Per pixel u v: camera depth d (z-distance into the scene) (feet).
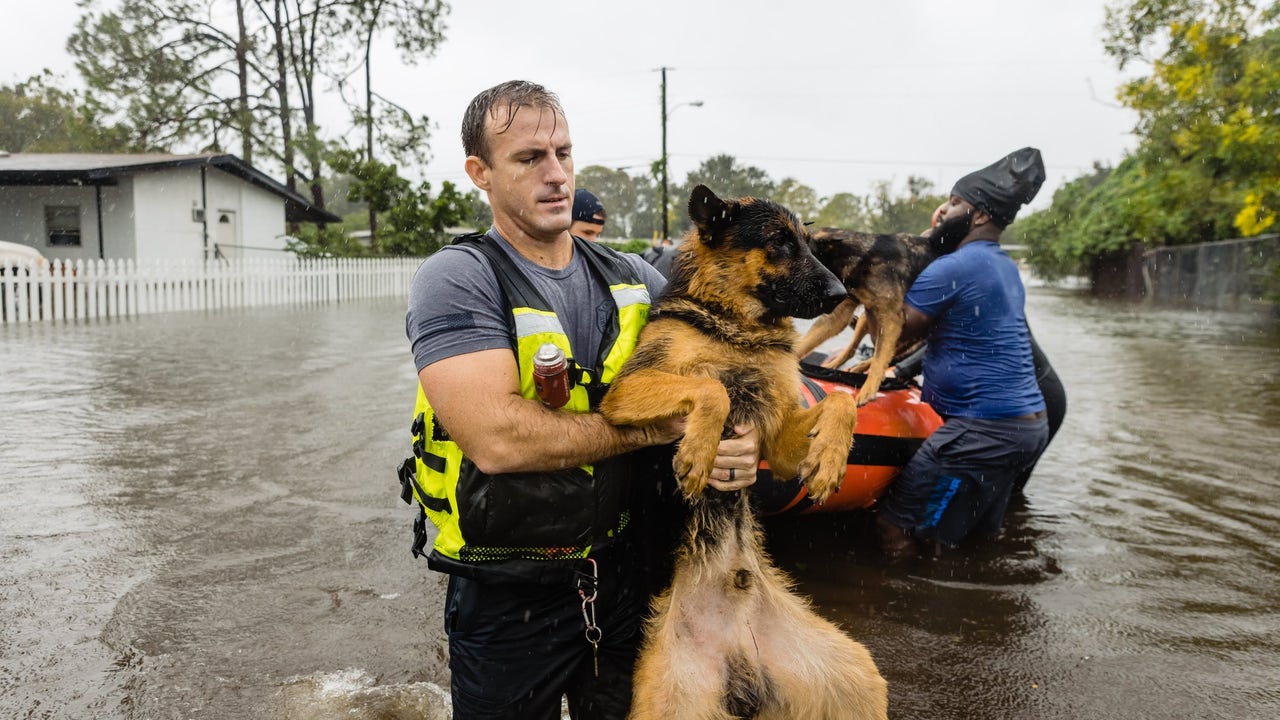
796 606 9.00
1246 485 18.71
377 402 25.67
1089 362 38.06
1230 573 13.80
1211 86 55.11
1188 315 65.77
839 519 16.52
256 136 103.40
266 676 10.13
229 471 18.21
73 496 16.29
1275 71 50.49
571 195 7.37
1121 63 61.00
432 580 12.98
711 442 7.29
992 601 12.77
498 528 6.48
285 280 67.00
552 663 7.02
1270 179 51.49
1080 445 22.40
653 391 7.06
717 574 8.31
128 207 69.51
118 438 20.71
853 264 16.42
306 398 26.14
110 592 12.19
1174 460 20.84
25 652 10.46
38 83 145.38
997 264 14.93
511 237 7.34
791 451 9.29
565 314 7.37
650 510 7.98
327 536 14.65
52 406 24.07
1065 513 16.88
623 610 7.47
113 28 100.53
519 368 6.79
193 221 74.84
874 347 17.75
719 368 8.65
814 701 8.40
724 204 9.25
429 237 94.84
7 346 35.94
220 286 60.29
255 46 105.70
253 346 38.06
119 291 52.16
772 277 9.07
